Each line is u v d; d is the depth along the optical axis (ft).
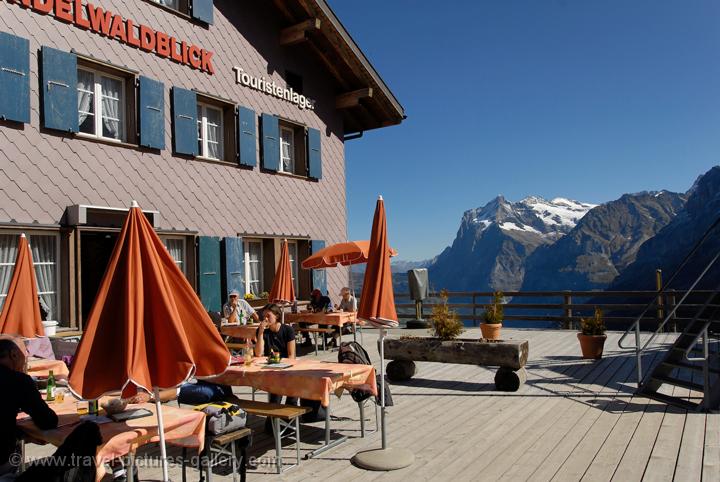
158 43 34.99
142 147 33.83
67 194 29.53
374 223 17.83
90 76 31.99
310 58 49.24
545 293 53.06
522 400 24.25
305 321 39.37
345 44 47.21
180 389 18.53
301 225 46.91
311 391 17.57
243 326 32.65
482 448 17.93
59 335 28.19
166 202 35.17
